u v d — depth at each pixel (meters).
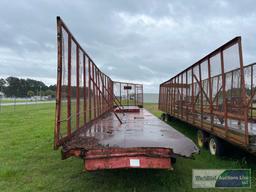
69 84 4.46
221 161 6.54
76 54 5.14
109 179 5.19
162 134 5.12
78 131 5.27
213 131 6.90
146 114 10.50
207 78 7.28
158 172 5.56
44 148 8.31
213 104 7.09
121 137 4.77
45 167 6.16
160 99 19.22
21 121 16.78
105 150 3.96
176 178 5.23
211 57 6.85
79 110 5.39
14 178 5.40
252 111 7.94
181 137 4.78
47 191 4.66
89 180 5.17
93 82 7.21
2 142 9.44
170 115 14.89
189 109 9.68
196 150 4.25
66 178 5.34
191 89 9.30
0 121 16.75
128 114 10.51
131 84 17.55
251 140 4.85
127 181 5.07
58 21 3.87
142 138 4.66
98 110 8.16
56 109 3.88
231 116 5.69
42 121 16.73
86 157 3.95
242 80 5.00
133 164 3.94
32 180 5.27
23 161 6.73
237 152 6.78
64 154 4.00
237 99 6.54
